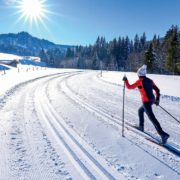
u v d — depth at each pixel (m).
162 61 45.66
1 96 6.95
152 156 2.70
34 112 5.05
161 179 2.10
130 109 6.04
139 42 94.00
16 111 5.02
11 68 43.19
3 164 2.26
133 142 3.24
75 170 2.24
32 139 3.14
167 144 3.19
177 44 35.22
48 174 2.11
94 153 2.73
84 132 3.66
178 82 14.95
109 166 2.38
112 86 12.41
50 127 3.87
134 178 2.11
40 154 2.59
